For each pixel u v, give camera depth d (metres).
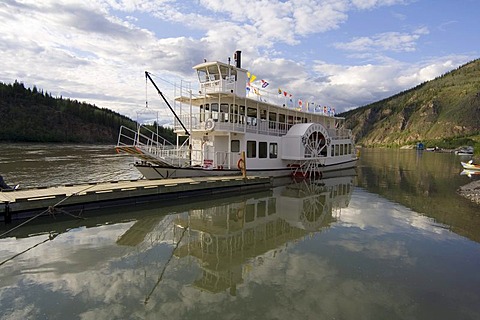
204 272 8.73
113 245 10.80
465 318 6.58
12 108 131.12
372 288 7.87
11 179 27.05
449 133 182.62
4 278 8.09
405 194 22.16
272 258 9.88
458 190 24.00
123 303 6.96
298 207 17.56
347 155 38.34
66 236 11.60
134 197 16.39
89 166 40.12
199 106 26.00
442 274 8.77
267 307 6.86
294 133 27.77
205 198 19.08
